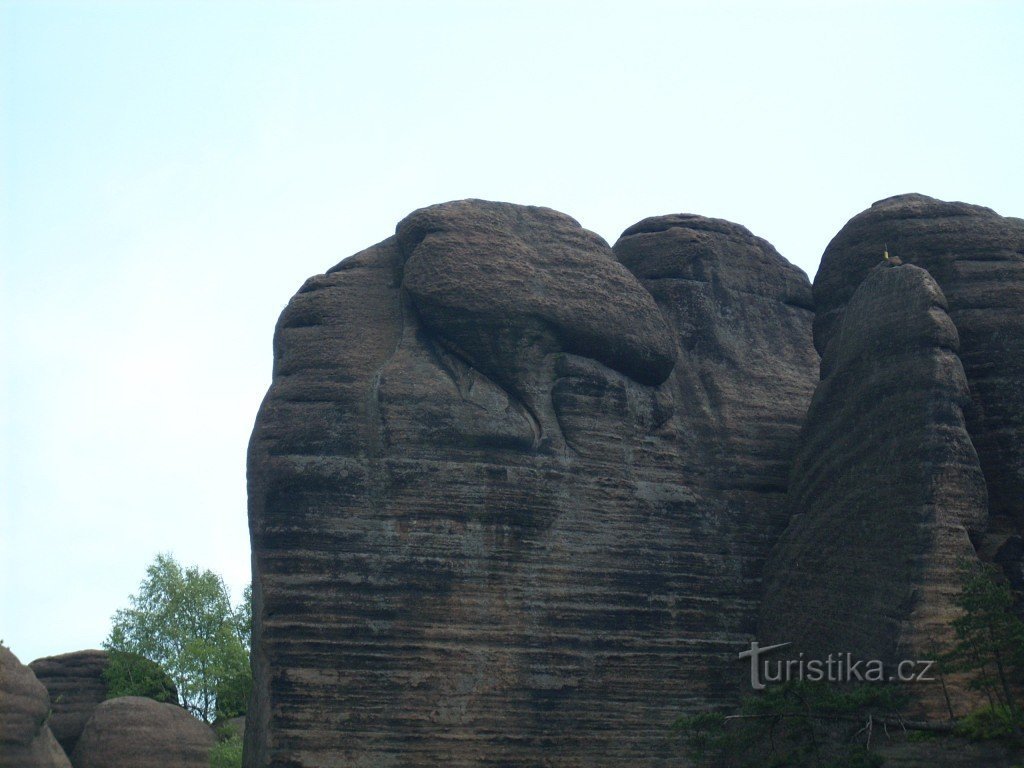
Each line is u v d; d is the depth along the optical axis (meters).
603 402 40.00
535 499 38.28
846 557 37.06
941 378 36.62
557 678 37.06
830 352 40.62
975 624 32.00
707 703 38.38
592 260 41.25
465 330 39.00
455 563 37.16
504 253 40.09
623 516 39.34
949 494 35.62
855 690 33.84
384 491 37.41
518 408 39.03
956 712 33.03
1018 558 36.34
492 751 35.91
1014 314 39.78
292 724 35.31
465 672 36.34
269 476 37.69
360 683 35.78
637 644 38.25
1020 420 38.47
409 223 40.62
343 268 41.38
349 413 38.31
